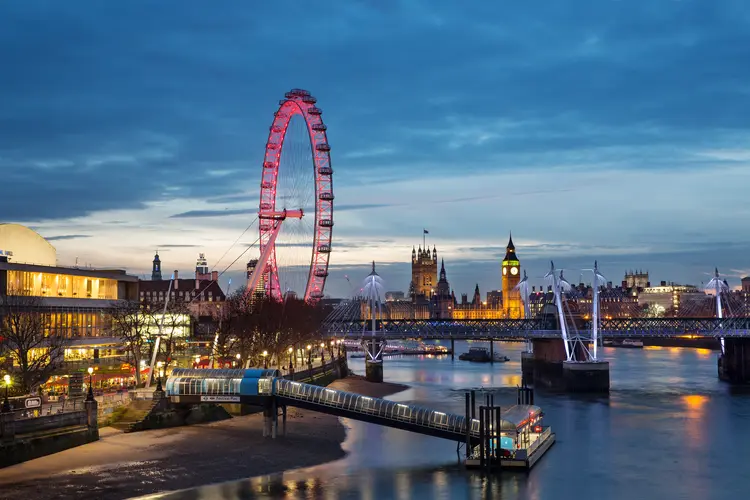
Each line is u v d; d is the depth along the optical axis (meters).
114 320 197.38
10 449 112.44
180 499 104.12
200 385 140.25
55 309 193.50
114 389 155.25
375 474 118.88
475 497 108.06
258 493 107.81
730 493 112.06
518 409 136.25
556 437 151.62
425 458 129.50
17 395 137.12
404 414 134.25
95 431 126.94
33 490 102.56
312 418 163.75
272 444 134.38
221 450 127.31
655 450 139.38
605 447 141.75
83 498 101.31
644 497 109.81
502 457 123.38
